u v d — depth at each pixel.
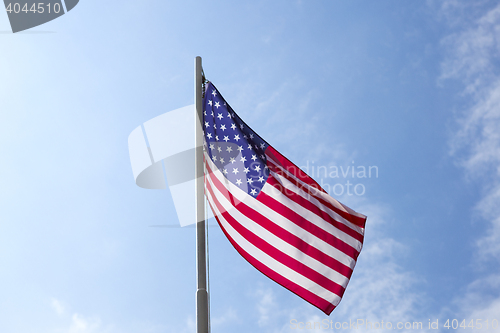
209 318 7.33
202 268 7.59
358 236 10.34
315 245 9.73
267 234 9.55
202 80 10.69
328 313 9.12
